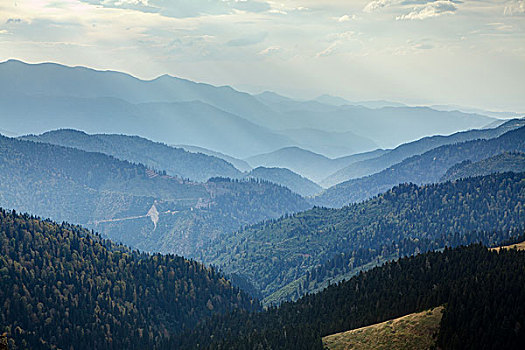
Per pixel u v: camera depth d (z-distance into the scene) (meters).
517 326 195.38
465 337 196.00
